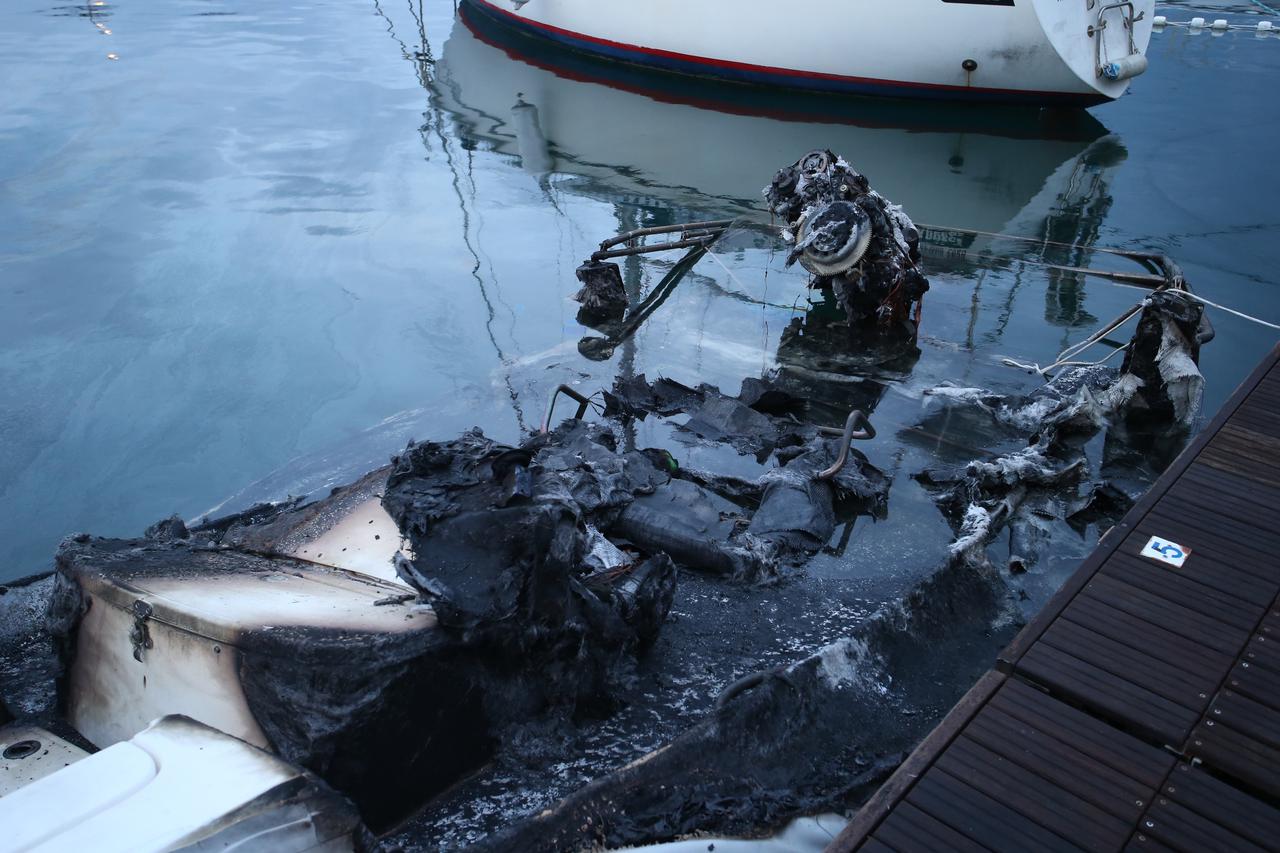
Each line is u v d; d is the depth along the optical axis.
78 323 8.88
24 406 7.57
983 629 4.98
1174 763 3.12
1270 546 4.00
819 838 3.65
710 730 3.91
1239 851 2.84
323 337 8.66
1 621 4.82
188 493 6.61
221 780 2.73
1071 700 3.37
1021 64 15.73
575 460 5.55
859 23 16.27
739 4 16.94
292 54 18.50
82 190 11.94
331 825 2.75
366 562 4.11
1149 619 3.66
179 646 3.39
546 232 11.12
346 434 7.23
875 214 8.02
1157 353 6.77
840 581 5.21
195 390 7.82
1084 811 2.97
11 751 3.58
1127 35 15.73
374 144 13.98
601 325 8.73
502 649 3.56
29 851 2.44
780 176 8.65
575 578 4.07
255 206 11.66
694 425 6.78
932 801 3.02
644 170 13.45
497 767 3.72
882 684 4.49
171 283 9.63
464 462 4.02
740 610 4.92
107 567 3.88
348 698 3.18
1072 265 10.27
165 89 16.05
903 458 6.47
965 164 14.02
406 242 10.74
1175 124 15.62
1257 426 4.82
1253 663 3.45
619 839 3.50
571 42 19.44
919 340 8.33
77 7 21.14
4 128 14.02
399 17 21.62
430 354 8.34
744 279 9.62
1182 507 4.25
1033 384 7.55
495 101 16.39
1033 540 5.59
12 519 6.34
